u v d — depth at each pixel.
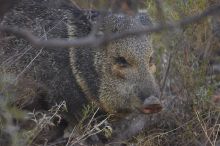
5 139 9.05
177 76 11.39
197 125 10.59
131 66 9.20
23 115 8.89
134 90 9.09
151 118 11.00
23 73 10.20
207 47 11.65
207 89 11.37
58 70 9.97
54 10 10.31
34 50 10.12
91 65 9.59
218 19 11.59
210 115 10.84
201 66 11.32
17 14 10.48
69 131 10.68
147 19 9.76
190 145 10.54
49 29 10.21
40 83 10.15
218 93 12.19
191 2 10.98
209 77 11.82
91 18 9.72
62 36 10.00
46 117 9.20
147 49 9.23
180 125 10.70
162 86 10.96
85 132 9.98
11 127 8.09
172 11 10.91
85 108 9.45
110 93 9.47
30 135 8.84
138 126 10.88
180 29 11.09
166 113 10.98
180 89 11.17
